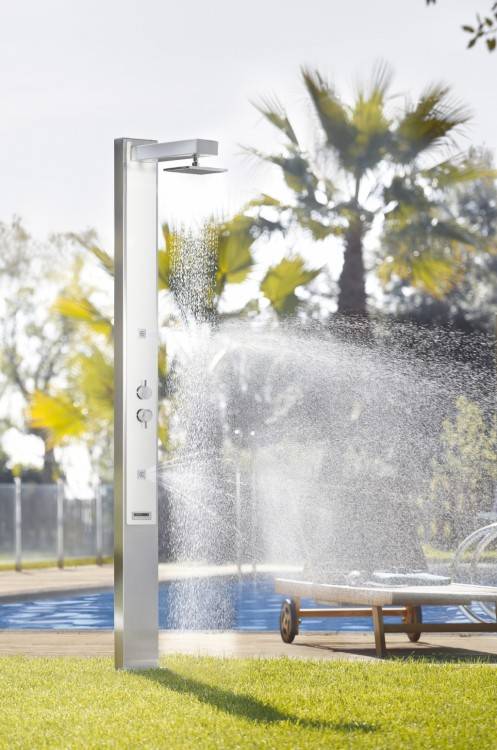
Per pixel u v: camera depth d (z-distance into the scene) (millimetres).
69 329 38688
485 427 24312
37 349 39062
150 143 8508
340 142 24594
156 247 8500
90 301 28141
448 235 25266
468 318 33781
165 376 25516
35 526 24156
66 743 5910
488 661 9055
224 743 5879
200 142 8219
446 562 21344
